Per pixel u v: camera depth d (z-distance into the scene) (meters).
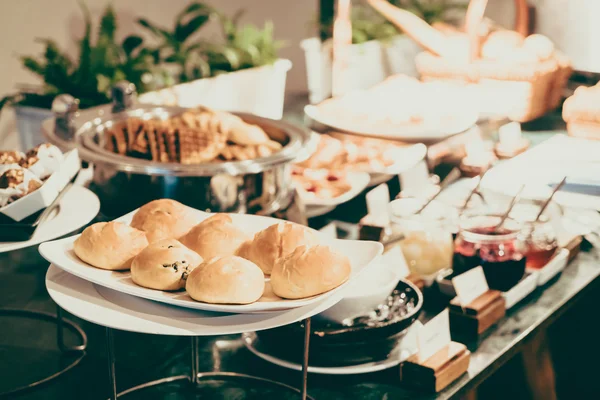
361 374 1.04
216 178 1.31
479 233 1.29
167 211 1.02
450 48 2.40
